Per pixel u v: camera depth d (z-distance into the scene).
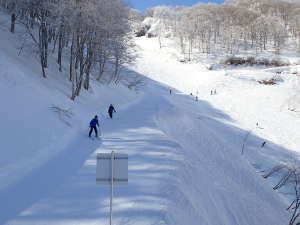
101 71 41.03
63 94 26.95
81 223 9.43
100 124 23.95
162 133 22.22
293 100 58.62
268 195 20.88
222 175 18.94
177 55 104.31
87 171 13.75
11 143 14.66
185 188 12.87
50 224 9.35
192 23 126.00
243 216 14.46
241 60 94.25
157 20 159.62
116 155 8.03
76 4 27.91
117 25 35.19
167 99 45.34
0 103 17.06
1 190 11.40
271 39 123.19
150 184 12.44
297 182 24.47
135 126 23.98
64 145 17.45
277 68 78.81
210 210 12.65
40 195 11.23
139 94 49.59
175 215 10.25
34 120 17.92
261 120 48.03
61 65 35.47
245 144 33.81
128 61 49.09
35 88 22.67
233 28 126.62
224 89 68.19
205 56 103.44
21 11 37.38
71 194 11.39
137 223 9.41
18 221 9.45
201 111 47.00
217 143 26.58
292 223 17.33
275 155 32.56
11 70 22.27
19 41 32.66
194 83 75.62
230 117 47.81
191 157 18.05
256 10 176.88
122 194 11.44
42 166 14.11
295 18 139.00
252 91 65.62
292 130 44.66
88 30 30.06
